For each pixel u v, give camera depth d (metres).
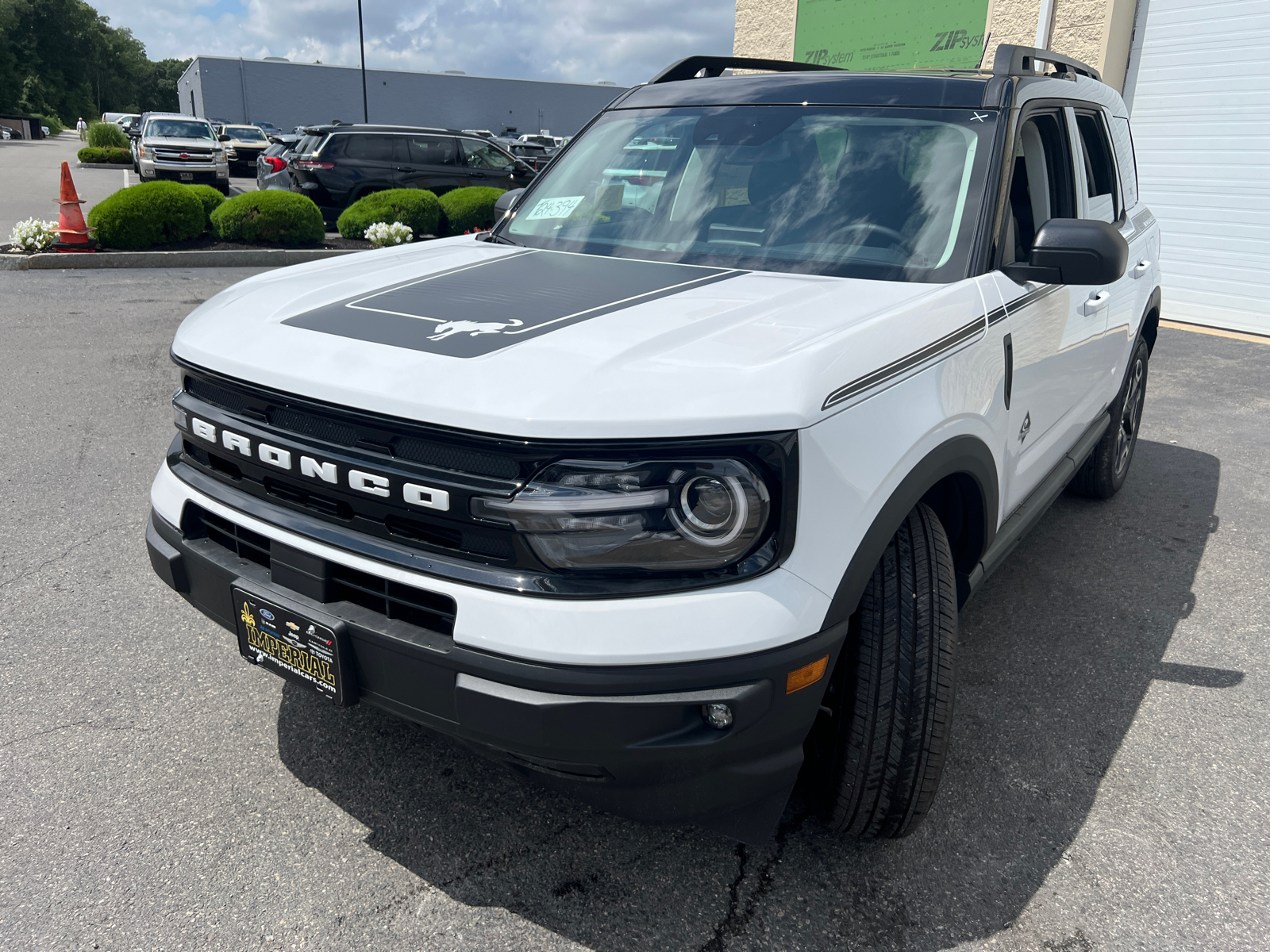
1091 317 3.26
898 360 1.94
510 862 2.16
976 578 2.49
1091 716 2.83
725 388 1.67
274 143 24.08
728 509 1.65
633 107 3.36
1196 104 9.30
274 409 1.94
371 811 2.32
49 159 35.50
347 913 2.00
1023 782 2.51
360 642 1.84
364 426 1.78
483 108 51.72
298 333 2.01
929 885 2.13
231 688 2.84
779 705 1.72
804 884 2.12
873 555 1.85
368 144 14.78
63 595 3.35
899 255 2.46
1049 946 1.97
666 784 1.74
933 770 2.04
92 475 4.48
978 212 2.48
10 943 1.89
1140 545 4.16
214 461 2.16
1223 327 9.49
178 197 11.49
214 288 9.61
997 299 2.38
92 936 1.91
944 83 2.84
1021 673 3.08
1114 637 3.33
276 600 1.95
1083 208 3.36
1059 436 3.25
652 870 2.15
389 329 1.98
